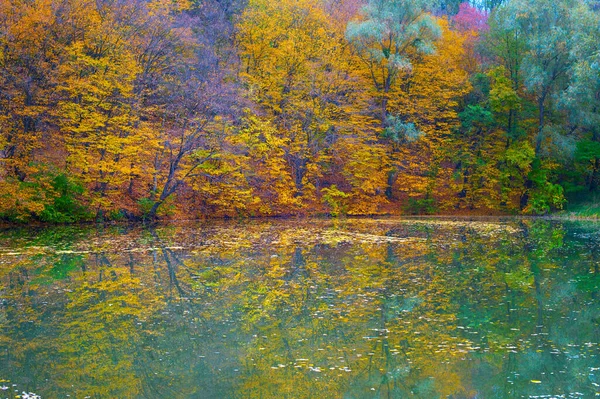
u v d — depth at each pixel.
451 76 42.38
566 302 11.63
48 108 28.67
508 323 9.95
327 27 41.66
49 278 14.35
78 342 9.02
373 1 41.06
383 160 41.66
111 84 30.47
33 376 7.54
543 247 20.52
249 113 35.91
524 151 40.12
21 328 9.81
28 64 27.94
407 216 39.75
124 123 31.36
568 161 40.62
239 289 13.02
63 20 29.58
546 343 8.82
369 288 13.04
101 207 30.08
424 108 42.22
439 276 14.53
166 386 7.18
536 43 38.94
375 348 8.57
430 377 7.44
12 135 27.27
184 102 32.12
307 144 39.09
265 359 8.14
